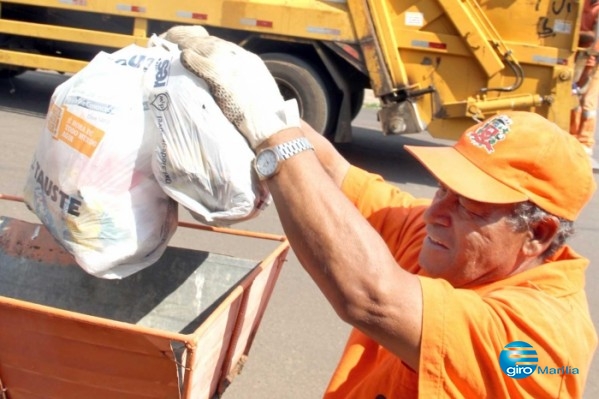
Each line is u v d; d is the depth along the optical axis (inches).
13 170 252.2
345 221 59.1
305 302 174.6
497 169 64.9
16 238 100.4
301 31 292.7
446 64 282.2
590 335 65.1
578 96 308.5
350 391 74.8
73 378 76.3
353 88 315.9
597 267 223.8
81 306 98.9
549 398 61.1
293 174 60.1
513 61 275.7
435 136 288.4
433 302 59.2
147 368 72.2
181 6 305.3
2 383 80.0
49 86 428.8
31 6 335.0
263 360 147.3
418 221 82.3
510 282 67.2
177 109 71.3
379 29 282.7
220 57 67.4
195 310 95.7
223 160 70.1
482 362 59.9
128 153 74.3
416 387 67.1
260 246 204.5
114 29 331.9
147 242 77.8
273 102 65.1
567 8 269.6
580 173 64.7
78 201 75.4
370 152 355.3
